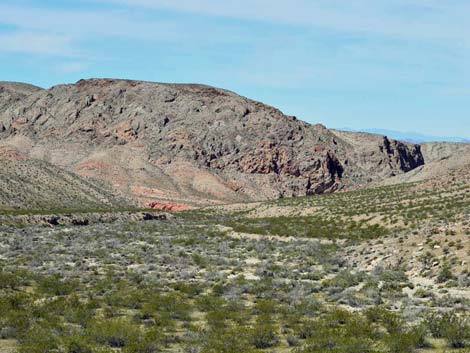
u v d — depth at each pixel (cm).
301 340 2316
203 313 2934
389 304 3088
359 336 2275
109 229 8750
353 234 7075
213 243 6988
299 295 3366
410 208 8150
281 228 8375
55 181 13900
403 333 2277
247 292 3600
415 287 3662
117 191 15762
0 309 2641
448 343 2188
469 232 4634
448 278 3725
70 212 10325
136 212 11538
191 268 4772
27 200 11444
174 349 2184
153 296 3212
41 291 3372
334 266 4869
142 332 2388
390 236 5606
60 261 4906
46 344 2088
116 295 3198
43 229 8150
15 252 5366
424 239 4831
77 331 2359
